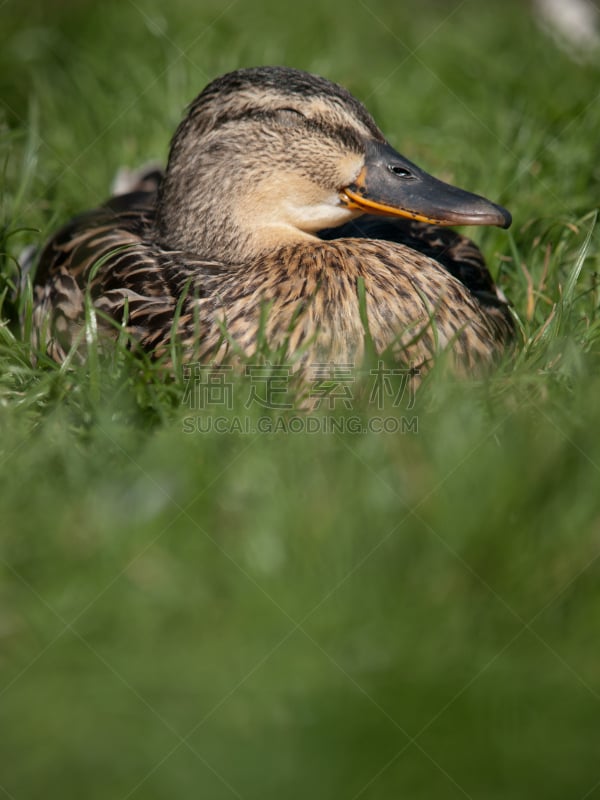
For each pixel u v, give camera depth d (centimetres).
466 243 985
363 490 657
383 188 901
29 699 573
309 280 830
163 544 650
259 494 675
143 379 777
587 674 586
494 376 790
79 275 923
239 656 593
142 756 547
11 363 870
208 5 1677
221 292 845
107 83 1355
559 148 1147
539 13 1659
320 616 610
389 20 1720
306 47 1505
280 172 910
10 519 667
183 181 944
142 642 601
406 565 627
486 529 627
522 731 560
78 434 752
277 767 546
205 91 927
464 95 1339
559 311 858
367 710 570
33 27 1505
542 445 677
